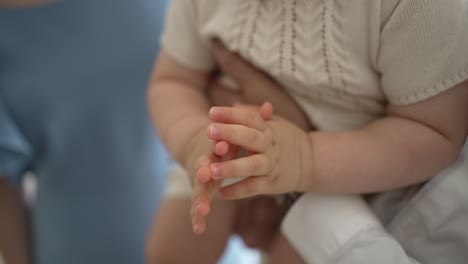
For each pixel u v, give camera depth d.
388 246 0.56
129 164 0.91
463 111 0.56
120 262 0.94
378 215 0.62
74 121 0.88
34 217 0.94
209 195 0.51
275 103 0.62
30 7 0.84
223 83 0.69
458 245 0.56
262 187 0.52
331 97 0.61
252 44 0.61
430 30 0.54
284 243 0.66
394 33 0.55
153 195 0.94
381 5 0.55
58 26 0.85
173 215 0.70
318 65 0.59
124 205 0.92
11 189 0.94
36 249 0.96
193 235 0.69
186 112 0.65
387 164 0.57
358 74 0.58
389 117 0.59
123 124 0.89
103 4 0.85
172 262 0.69
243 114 0.52
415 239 0.58
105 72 0.87
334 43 0.58
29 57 0.85
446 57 0.54
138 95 0.89
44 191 0.92
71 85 0.86
